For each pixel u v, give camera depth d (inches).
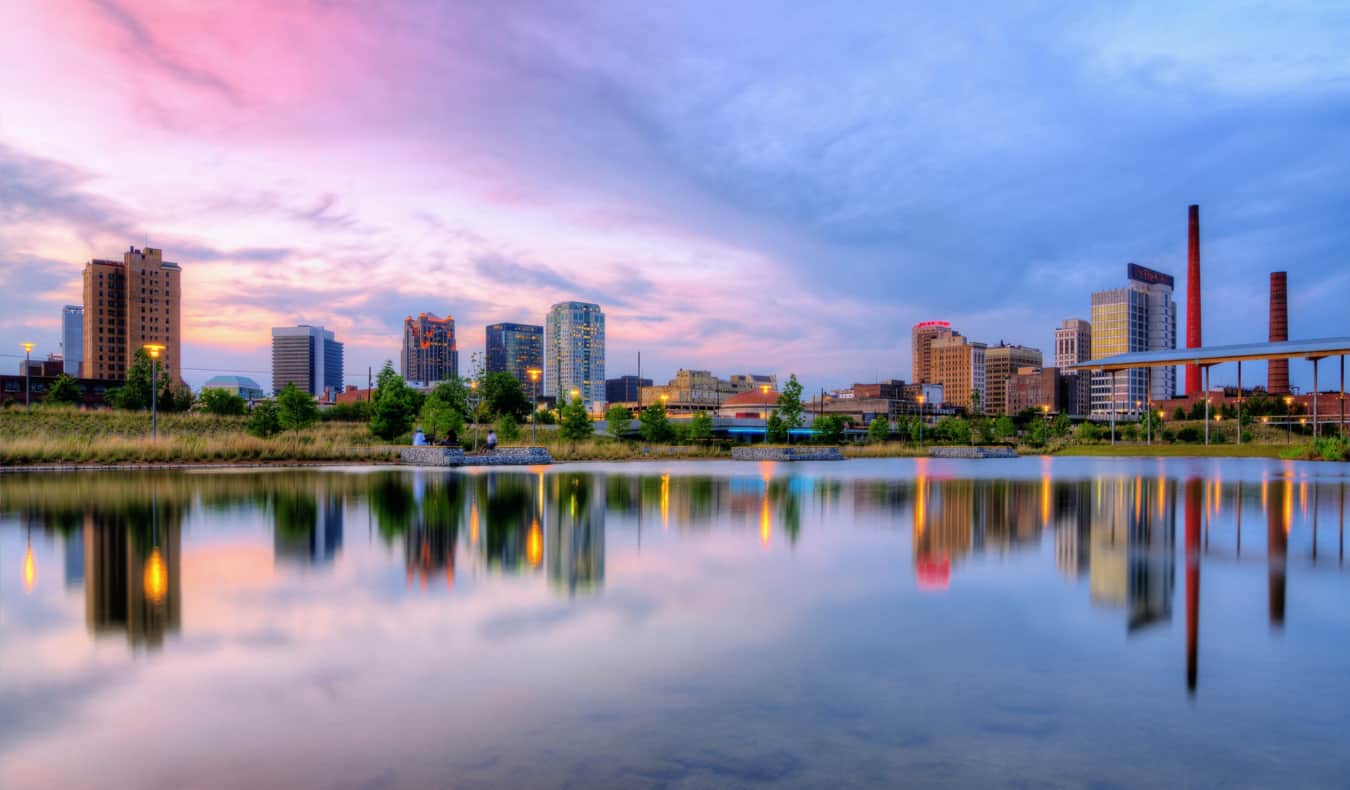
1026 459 2834.6
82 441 1772.9
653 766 196.5
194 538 578.6
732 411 7347.4
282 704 238.8
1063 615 357.1
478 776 190.2
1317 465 2146.9
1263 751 208.4
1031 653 296.2
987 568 477.4
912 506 875.4
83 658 284.4
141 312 7578.7
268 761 198.8
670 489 1098.1
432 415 2347.4
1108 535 635.5
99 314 7411.4
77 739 213.2
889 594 399.5
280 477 1261.1
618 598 385.4
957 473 1665.8
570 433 2701.8
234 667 274.2
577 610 360.2
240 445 1749.5
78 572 445.4
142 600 376.8
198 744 209.8
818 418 3627.0
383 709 234.8
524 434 3080.7
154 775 191.9
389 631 321.7
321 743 209.9
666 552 531.2
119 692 248.8
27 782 187.8
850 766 197.5
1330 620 350.3
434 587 408.8
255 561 483.2
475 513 753.6
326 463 1732.3
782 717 230.1
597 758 201.0
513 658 285.6
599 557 507.5
